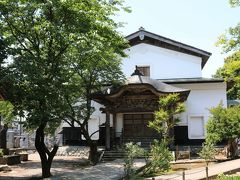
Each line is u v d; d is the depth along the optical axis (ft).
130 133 106.01
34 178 65.62
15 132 139.33
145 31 113.80
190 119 107.86
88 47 67.15
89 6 63.21
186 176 57.00
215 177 54.80
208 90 108.58
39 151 65.16
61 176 62.80
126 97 95.81
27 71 56.90
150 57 114.83
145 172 61.72
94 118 111.45
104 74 90.33
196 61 113.50
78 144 111.55
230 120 75.97
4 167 77.10
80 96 89.20
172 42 112.88
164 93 91.40
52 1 60.03
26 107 58.70
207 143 77.66
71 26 62.59
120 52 80.69
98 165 77.00
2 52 56.70
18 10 62.28
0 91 59.41
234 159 77.92
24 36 65.72
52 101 59.57
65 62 68.54
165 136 75.72
